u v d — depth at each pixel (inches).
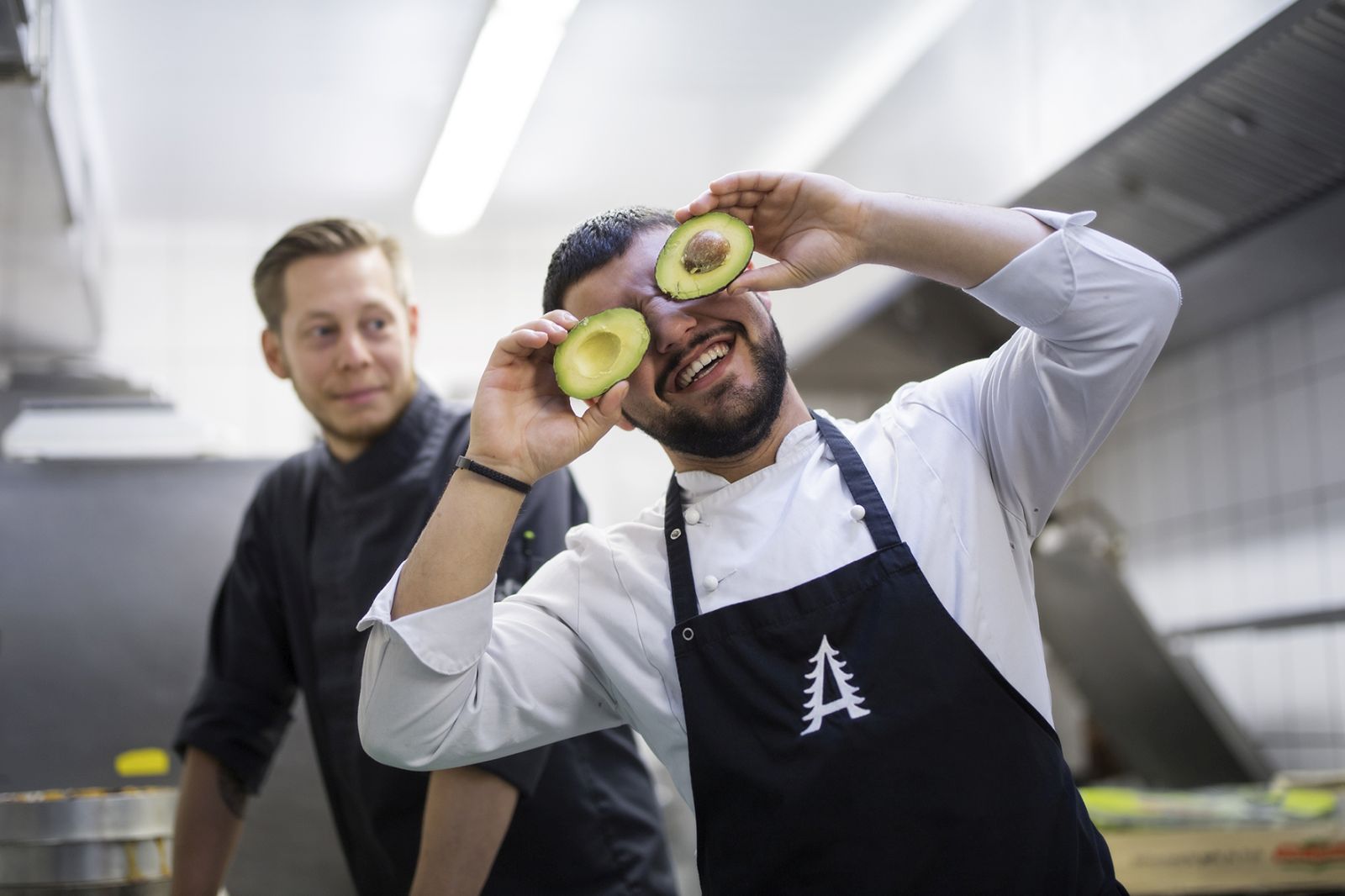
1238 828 82.5
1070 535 122.6
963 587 39.6
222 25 116.1
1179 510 145.5
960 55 110.1
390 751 40.8
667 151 150.3
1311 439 126.3
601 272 42.8
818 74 133.2
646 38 123.9
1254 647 133.7
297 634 61.9
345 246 60.6
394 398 60.2
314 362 59.9
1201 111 83.3
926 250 40.0
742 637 39.8
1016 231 39.8
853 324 127.1
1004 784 37.1
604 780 56.7
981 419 42.6
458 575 39.5
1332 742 123.7
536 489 55.8
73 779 94.5
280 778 89.9
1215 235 100.8
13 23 71.8
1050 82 94.7
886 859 36.7
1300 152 85.3
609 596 43.0
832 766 37.4
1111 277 38.5
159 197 154.2
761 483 42.6
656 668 41.8
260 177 150.5
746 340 41.5
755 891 38.1
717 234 40.3
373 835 57.6
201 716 62.6
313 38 119.3
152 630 97.6
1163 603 147.7
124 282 162.7
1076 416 40.5
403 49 122.3
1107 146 89.7
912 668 38.0
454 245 173.5
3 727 94.5
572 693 43.6
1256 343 133.6
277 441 161.9
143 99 129.3
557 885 54.4
